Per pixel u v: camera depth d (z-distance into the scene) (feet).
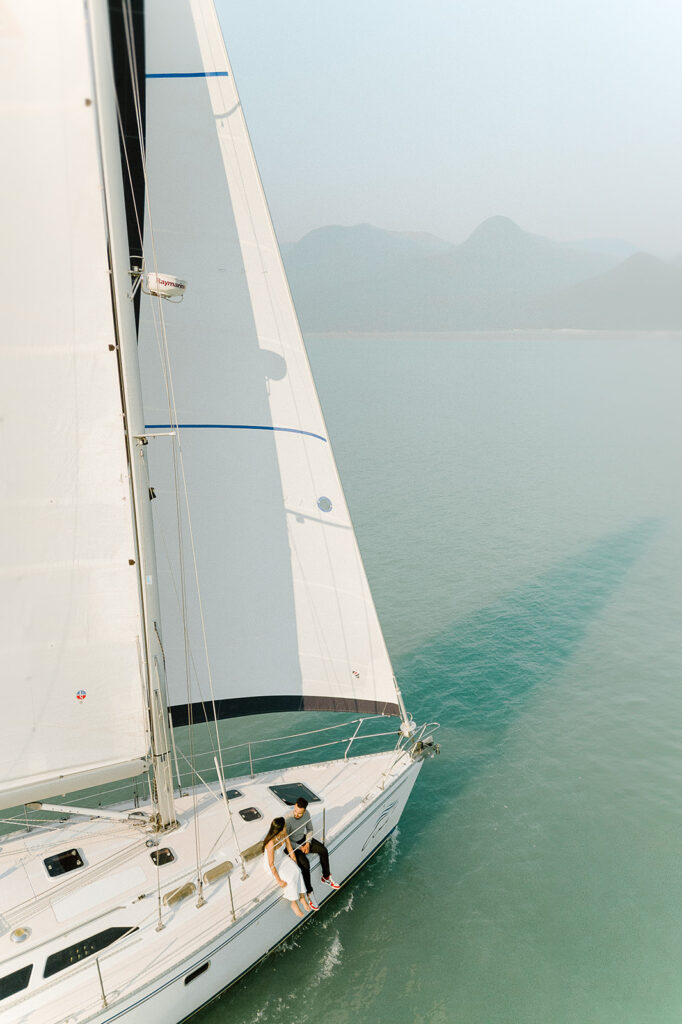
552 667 65.98
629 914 38.17
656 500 129.49
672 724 56.80
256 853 32.89
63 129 22.07
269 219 32.35
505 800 47.52
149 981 26.35
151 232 30.68
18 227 22.43
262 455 35.09
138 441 27.43
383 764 40.55
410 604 80.43
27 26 20.77
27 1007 24.97
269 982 33.06
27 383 23.89
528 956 35.42
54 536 25.58
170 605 35.17
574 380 373.20
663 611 79.15
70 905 29.01
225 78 29.84
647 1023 31.96
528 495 133.49
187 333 32.58
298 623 37.45
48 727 27.68
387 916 37.47
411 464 161.68
